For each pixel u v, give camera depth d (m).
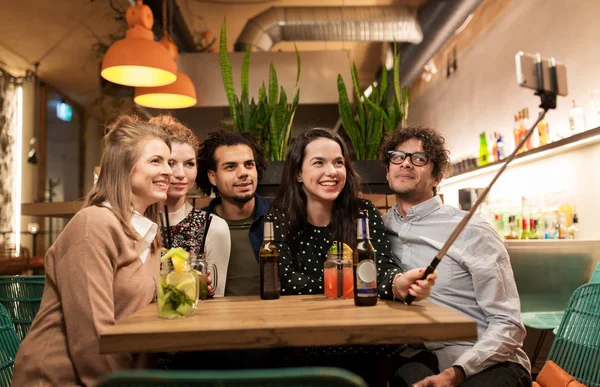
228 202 2.52
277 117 3.32
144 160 1.73
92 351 1.46
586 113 3.53
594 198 3.26
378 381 1.80
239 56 5.91
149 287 1.71
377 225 1.98
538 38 4.16
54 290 1.59
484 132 5.05
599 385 1.79
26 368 1.52
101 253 1.55
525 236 3.63
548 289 3.21
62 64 6.77
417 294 1.48
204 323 1.26
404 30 5.55
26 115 6.67
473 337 1.23
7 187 6.18
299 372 0.77
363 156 3.31
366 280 1.51
